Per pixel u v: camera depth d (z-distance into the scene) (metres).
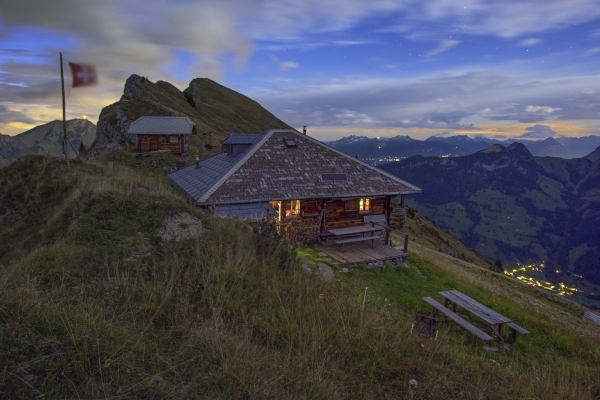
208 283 7.87
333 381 5.35
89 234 9.90
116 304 6.55
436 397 5.63
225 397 4.40
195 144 50.22
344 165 20.00
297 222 18.81
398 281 15.38
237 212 15.86
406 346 6.99
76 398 4.01
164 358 5.00
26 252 12.12
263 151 18.86
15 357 4.34
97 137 56.22
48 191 16.16
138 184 15.16
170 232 10.48
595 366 10.38
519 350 10.41
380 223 20.89
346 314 7.79
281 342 6.35
